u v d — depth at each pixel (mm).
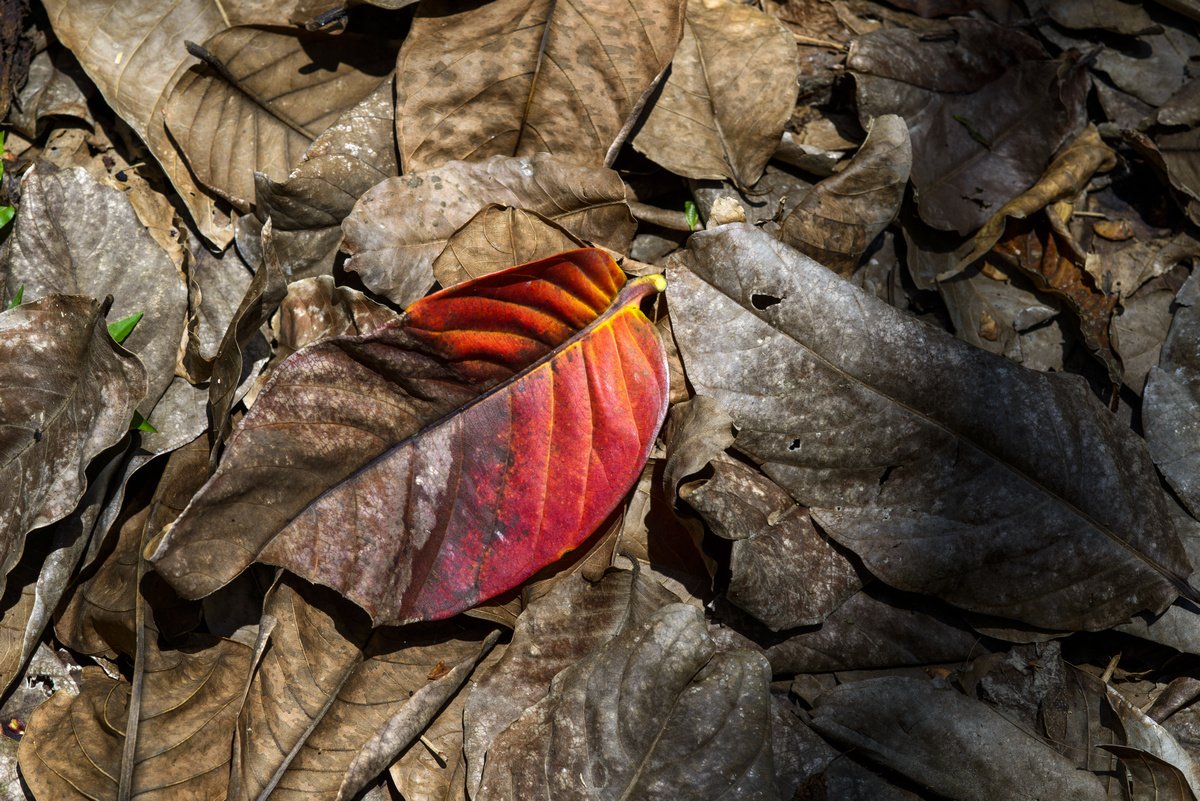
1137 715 706
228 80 741
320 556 667
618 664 679
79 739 679
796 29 808
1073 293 779
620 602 693
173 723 678
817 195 747
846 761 691
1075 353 776
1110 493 717
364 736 676
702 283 710
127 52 749
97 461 693
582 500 682
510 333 678
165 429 709
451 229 721
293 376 661
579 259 676
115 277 726
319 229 729
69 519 690
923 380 711
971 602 707
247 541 659
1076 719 708
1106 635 733
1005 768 691
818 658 708
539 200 726
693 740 673
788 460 709
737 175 761
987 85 791
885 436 711
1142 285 789
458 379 677
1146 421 750
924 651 713
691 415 698
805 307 711
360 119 737
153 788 670
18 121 765
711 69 761
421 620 673
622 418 688
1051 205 789
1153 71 822
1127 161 814
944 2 819
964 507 711
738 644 704
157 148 745
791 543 704
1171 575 717
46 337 689
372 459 671
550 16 732
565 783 668
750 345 709
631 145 755
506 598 692
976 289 777
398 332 663
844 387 710
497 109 732
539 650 686
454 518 677
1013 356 766
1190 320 765
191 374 719
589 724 673
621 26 732
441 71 729
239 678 687
